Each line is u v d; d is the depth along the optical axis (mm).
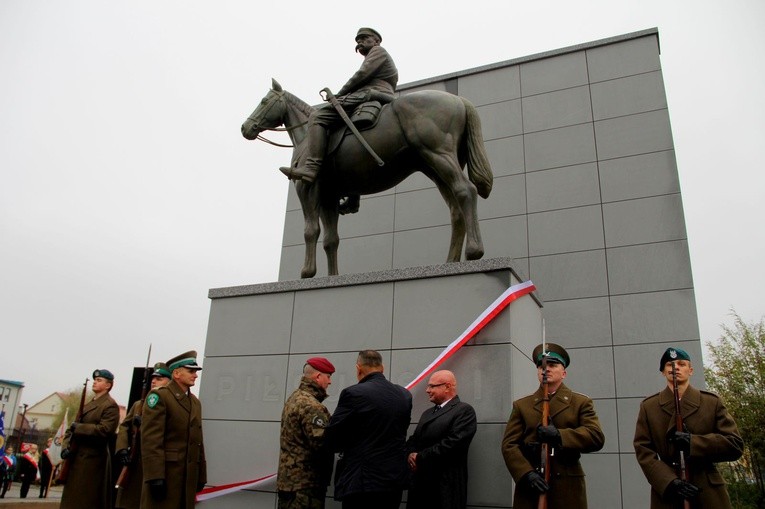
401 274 6156
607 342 9891
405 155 7023
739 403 16016
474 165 6758
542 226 10953
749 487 15859
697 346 9336
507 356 5328
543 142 11453
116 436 6828
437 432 4762
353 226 12586
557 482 4145
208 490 6180
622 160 10758
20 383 60656
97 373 6980
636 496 8938
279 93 8039
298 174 7172
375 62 7320
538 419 4383
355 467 4266
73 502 6398
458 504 4609
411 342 5887
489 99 12211
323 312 6449
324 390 5031
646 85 11023
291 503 4547
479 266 5793
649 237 10156
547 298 10516
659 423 4254
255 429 6312
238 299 7020
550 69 11875
